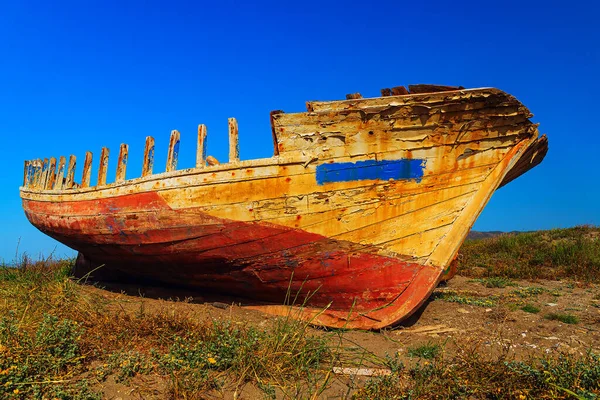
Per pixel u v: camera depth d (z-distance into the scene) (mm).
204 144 5238
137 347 3922
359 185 4727
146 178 5582
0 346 3371
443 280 7934
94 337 4039
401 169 4691
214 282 5797
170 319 4383
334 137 4699
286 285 5199
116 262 6852
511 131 4676
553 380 3014
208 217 5082
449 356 3855
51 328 3752
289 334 3893
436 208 4730
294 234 4848
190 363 3430
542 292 6984
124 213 5832
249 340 3736
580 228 12703
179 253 5516
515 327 4879
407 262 4754
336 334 4676
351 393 3207
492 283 7746
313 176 4742
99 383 3248
